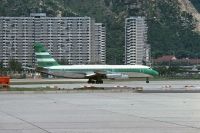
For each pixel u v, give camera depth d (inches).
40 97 4881.9
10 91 5708.7
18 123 2497.5
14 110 3321.9
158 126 2348.7
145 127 2308.1
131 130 2196.1
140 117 2795.3
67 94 5472.4
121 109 3378.4
